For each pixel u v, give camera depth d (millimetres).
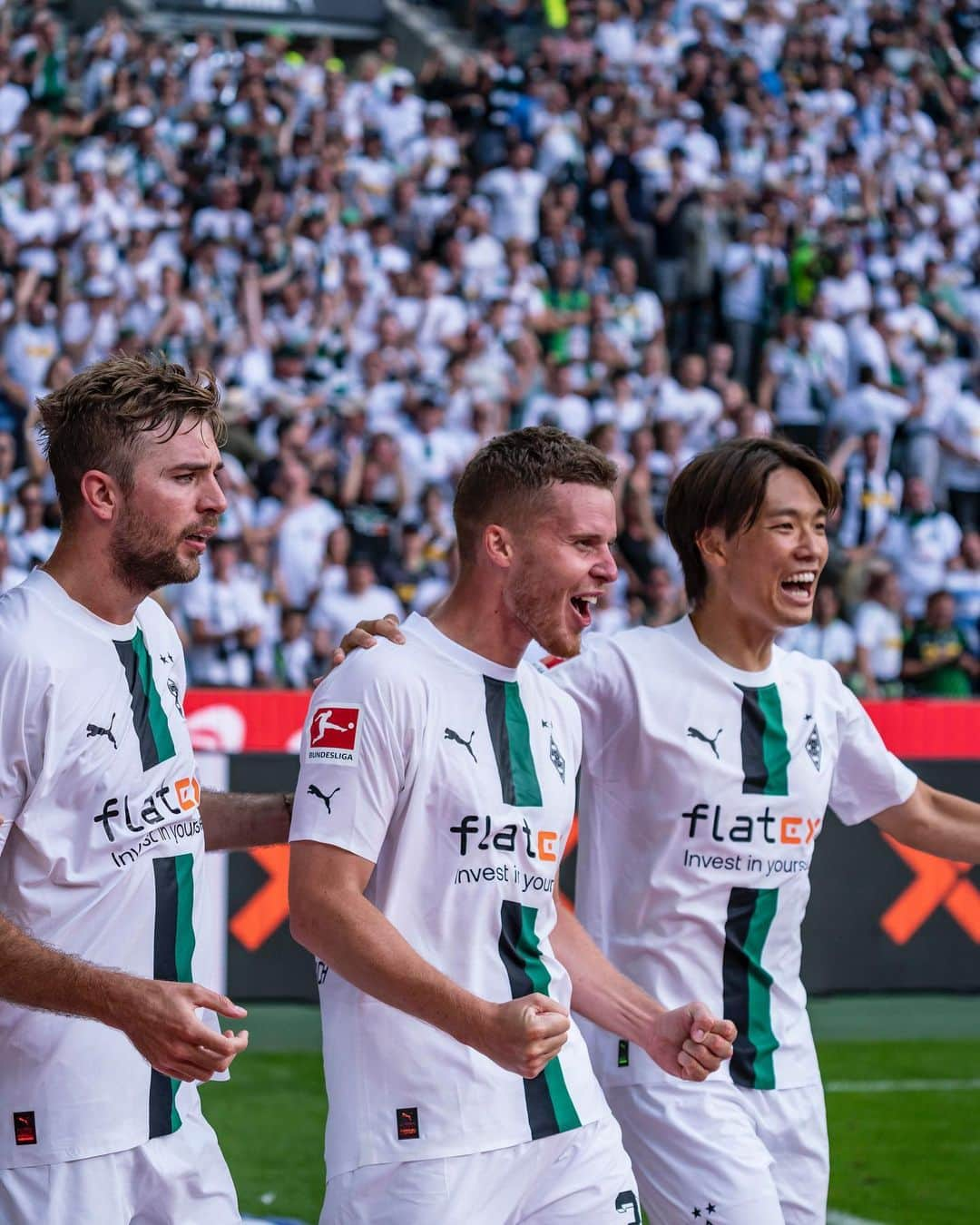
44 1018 3703
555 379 17500
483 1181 3781
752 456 4695
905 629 16812
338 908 3658
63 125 20094
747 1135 4531
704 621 4836
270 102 21156
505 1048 3346
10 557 14672
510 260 19156
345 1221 3789
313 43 25062
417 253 19859
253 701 10656
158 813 3887
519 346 18016
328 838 3738
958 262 22328
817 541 4691
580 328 18906
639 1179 4602
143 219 18734
